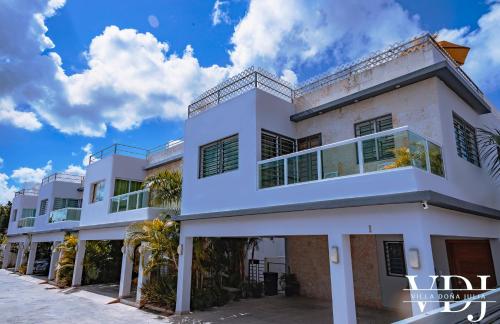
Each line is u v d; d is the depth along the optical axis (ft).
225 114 36.76
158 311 39.58
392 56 32.99
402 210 21.40
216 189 35.70
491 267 33.58
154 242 40.75
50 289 61.36
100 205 61.26
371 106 32.94
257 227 30.53
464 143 31.89
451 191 26.07
